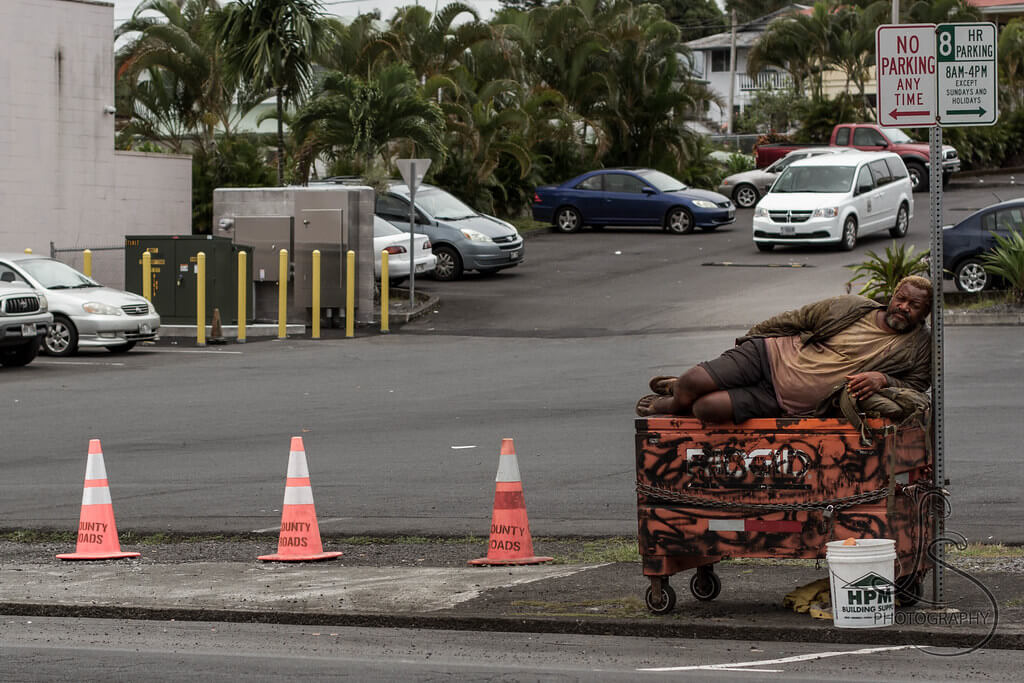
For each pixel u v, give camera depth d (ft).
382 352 99.96
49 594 38.68
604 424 66.33
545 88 193.67
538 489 52.37
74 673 30.32
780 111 262.67
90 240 137.08
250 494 53.21
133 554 44.29
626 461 57.16
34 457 62.03
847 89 232.12
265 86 145.07
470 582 39.14
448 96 176.45
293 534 43.24
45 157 133.49
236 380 86.69
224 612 36.22
